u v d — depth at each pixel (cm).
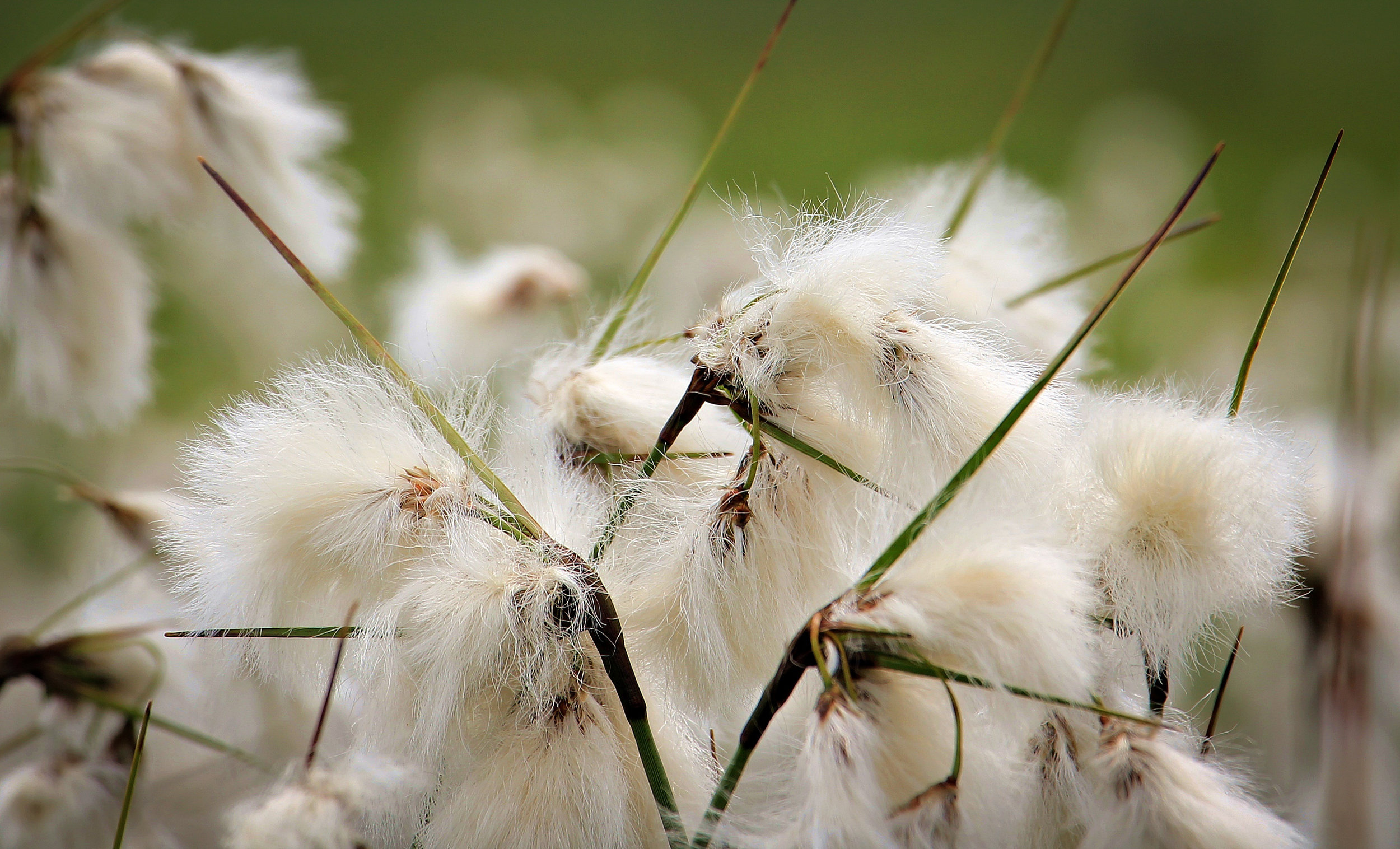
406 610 67
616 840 67
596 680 68
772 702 66
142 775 75
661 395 70
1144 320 168
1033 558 66
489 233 205
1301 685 75
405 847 69
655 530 68
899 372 67
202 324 151
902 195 79
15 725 83
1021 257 77
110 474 117
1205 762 68
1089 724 67
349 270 148
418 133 237
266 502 67
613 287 163
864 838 65
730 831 67
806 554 68
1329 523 74
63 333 78
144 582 77
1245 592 67
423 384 71
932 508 66
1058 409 67
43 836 74
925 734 66
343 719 73
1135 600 67
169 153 78
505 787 67
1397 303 106
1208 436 67
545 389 71
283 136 79
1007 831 67
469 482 68
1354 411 76
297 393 68
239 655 68
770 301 67
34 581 112
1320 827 74
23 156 78
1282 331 158
